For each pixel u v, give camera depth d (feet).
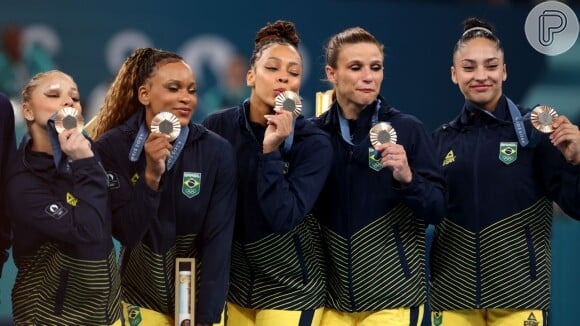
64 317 57.26
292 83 60.75
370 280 61.77
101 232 55.36
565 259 91.04
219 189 60.03
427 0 117.50
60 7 104.01
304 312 62.13
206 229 60.13
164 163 56.95
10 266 79.05
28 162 56.59
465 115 65.05
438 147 65.62
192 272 59.36
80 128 55.01
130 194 59.11
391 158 58.34
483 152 63.93
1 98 57.16
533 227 63.93
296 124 61.16
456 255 64.44
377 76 61.46
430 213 60.34
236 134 62.59
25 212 56.03
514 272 63.46
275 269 61.98
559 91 114.42
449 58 114.32
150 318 61.26
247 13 108.88
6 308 79.41
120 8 105.40
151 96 59.47
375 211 61.62
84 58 104.47
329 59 62.95
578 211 62.75
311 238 63.10
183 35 107.04
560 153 62.54
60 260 56.34
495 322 64.90
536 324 63.67
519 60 114.32
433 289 65.87
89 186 55.01
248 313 63.77
